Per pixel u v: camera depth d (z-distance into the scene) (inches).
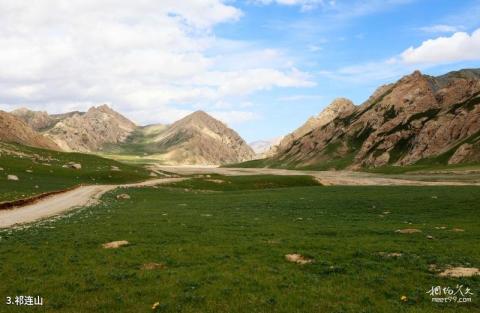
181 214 2199.8
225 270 1037.2
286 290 889.5
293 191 3846.0
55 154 7180.1
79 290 893.8
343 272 1028.5
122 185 4534.9
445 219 2022.6
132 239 1428.4
